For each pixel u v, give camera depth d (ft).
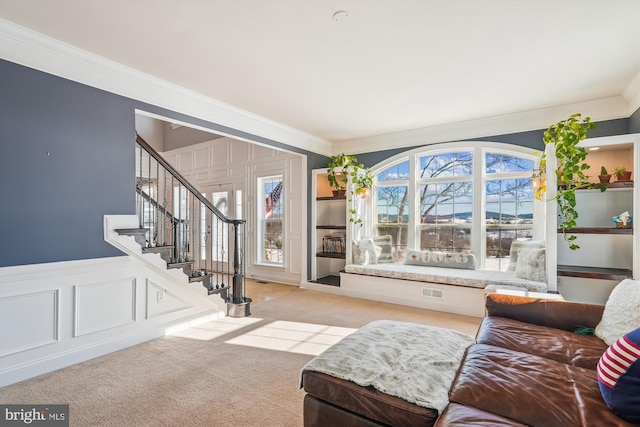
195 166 23.61
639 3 6.46
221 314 12.25
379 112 13.39
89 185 8.85
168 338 10.17
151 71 9.72
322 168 17.37
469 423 3.71
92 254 8.86
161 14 6.97
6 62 7.48
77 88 8.64
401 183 16.75
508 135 13.78
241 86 10.82
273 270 19.44
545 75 9.83
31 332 7.72
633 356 3.93
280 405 6.49
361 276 15.17
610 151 11.56
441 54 8.66
